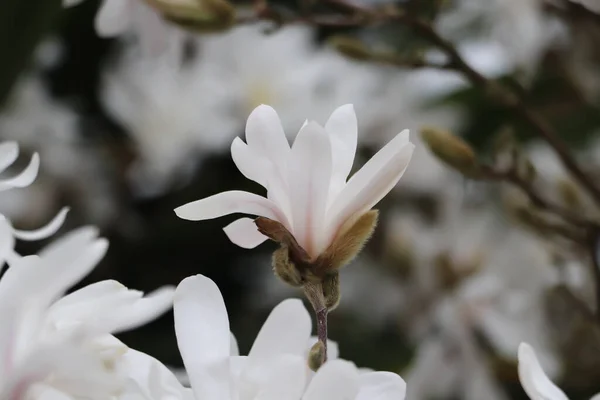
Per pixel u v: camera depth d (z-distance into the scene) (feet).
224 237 3.43
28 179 1.82
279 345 1.76
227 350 1.75
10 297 1.68
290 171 1.81
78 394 1.68
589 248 2.48
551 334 3.01
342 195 1.83
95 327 1.71
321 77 3.60
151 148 3.53
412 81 3.49
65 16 3.44
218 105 3.58
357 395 1.74
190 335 1.75
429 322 3.22
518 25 2.94
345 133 1.86
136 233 3.45
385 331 3.38
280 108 3.56
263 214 1.83
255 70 3.59
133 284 3.41
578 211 2.64
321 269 1.86
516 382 3.08
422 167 3.37
